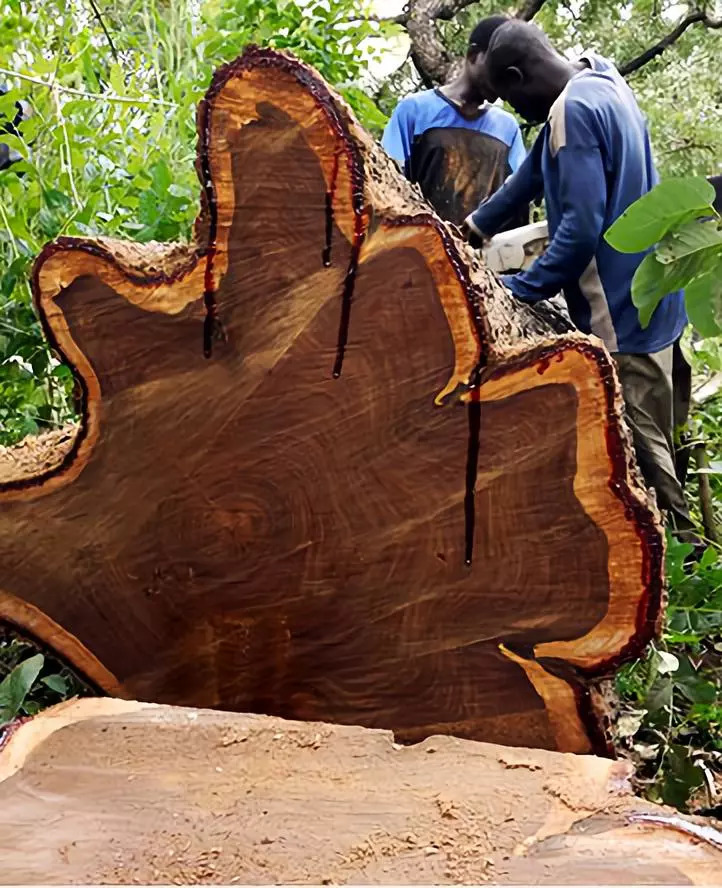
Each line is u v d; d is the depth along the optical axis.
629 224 1.57
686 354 3.00
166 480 1.51
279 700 1.55
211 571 1.52
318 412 1.42
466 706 1.45
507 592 1.39
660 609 1.32
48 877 0.91
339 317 1.38
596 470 1.31
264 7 3.09
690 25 6.91
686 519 2.39
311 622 1.50
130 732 1.20
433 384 1.36
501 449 1.35
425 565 1.42
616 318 2.26
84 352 1.49
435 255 1.32
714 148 6.39
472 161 3.30
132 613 1.58
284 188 1.36
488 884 0.88
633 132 2.20
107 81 3.19
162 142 2.81
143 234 2.34
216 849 0.95
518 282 2.15
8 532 1.58
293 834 0.98
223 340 1.44
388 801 1.03
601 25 7.00
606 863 0.90
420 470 1.39
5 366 2.26
